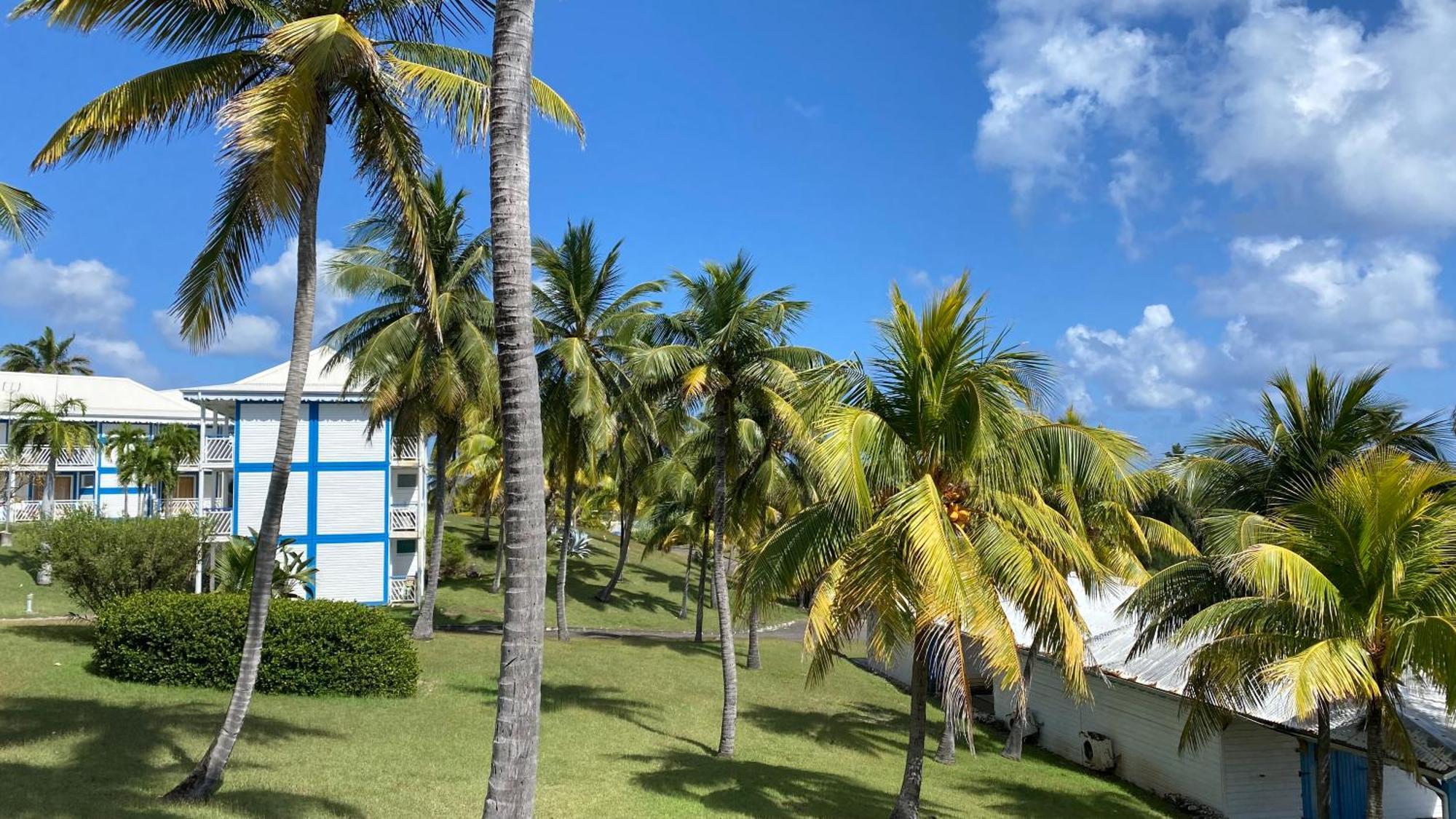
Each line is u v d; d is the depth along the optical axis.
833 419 11.14
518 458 5.87
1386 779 16.89
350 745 13.27
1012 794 16.72
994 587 11.30
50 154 8.77
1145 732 18.61
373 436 32.50
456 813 10.37
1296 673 10.20
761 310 16.69
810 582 12.59
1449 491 12.02
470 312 24.16
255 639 9.93
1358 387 16.36
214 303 10.52
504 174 6.01
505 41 6.09
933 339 11.79
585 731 17.47
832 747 19.00
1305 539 11.81
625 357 23.67
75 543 20.17
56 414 38.84
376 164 10.53
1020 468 11.55
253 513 31.27
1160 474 17.59
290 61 8.38
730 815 12.58
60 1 8.41
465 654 24.06
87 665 16.98
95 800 8.85
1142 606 14.60
